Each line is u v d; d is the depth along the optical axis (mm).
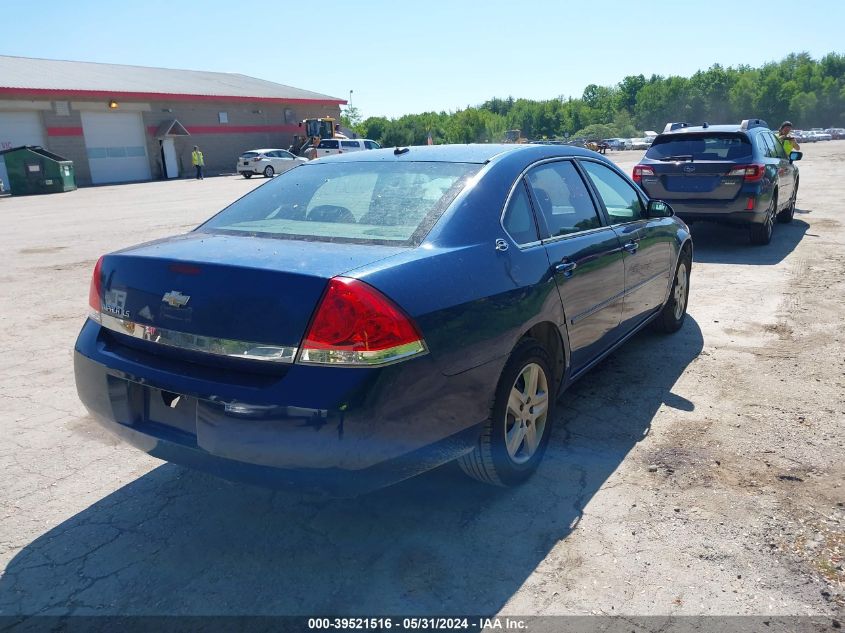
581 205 3961
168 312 2619
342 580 2650
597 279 3822
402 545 2861
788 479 3312
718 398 4312
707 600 2488
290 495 3283
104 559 2789
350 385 2305
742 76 131375
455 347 2652
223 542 2904
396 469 2492
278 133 45062
